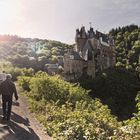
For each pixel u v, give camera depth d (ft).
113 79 357.82
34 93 86.79
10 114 57.52
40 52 570.87
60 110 60.23
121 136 43.06
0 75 77.00
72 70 388.78
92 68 390.63
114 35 602.03
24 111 67.51
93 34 428.56
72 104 74.43
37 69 476.95
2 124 51.49
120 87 342.44
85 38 429.79
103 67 415.23
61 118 57.00
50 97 82.23
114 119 59.21
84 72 391.65
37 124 56.85
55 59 508.12
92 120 52.49
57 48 607.37
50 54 562.66
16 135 46.60
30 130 51.13
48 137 48.96
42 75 113.09
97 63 408.26
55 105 71.31
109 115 66.64
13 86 53.52
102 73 377.71
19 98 84.12
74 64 390.21
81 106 69.82
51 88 85.76
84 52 407.44
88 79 364.17
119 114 276.82
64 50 609.83
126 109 289.53
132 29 604.08
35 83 89.61
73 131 47.06
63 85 92.32
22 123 55.42
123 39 566.77
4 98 53.06
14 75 144.87
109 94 331.16
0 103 70.13
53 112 59.62
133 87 351.25
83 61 396.37
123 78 366.43
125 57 494.18
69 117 55.47
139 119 47.29
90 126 48.34
